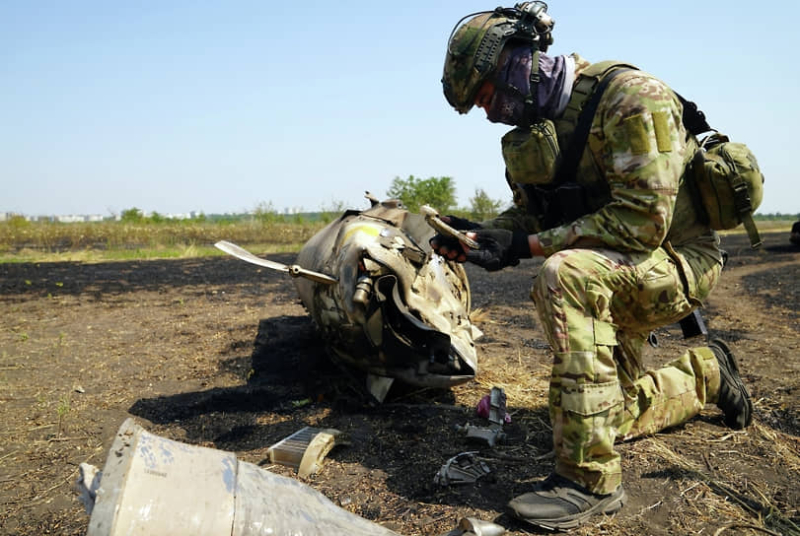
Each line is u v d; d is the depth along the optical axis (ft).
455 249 8.64
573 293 8.02
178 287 33.24
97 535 4.67
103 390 14.61
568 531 7.79
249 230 81.87
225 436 11.50
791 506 8.48
